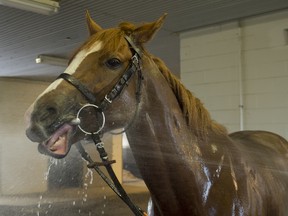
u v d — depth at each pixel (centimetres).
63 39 459
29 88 388
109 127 122
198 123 134
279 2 331
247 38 371
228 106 379
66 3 342
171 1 333
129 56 125
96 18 384
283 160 180
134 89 125
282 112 345
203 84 400
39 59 531
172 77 136
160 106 128
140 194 220
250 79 366
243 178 134
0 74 630
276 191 150
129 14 370
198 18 376
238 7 344
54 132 113
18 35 443
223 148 136
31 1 303
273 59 353
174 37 446
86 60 121
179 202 128
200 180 127
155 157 126
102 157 123
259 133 203
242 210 128
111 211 273
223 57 386
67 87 116
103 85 120
